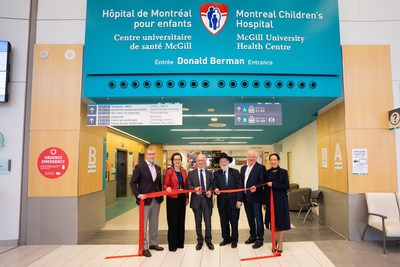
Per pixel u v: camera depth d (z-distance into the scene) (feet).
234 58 15.20
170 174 13.83
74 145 15.48
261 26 15.49
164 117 15.34
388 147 15.72
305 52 15.42
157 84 15.19
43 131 15.56
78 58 15.88
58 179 15.35
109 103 16.84
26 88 15.87
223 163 14.43
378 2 16.71
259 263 12.11
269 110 15.56
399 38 16.46
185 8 15.53
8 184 15.34
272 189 13.56
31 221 15.24
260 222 14.28
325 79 15.51
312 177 27.58
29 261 12.59
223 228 14.53
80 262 12.44
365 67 16.11
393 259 12.55
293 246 14.52
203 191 13.83
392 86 16.11
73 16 16.29
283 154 41.86
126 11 15.56
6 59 15.43
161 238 16.57
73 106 15.64
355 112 15.88
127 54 15.24
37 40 16.15
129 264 12.14
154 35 15.35
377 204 14.82
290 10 15.71
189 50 15.21
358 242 15.17
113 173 32.76
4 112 15.61
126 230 18.66
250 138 41.04
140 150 45.96
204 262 12.26
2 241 15.06
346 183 15.84
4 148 15.46
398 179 15.60
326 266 11.75
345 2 16.66
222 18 15.49
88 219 16.79
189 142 46.78
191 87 15.11
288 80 15.31
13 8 16.26
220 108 18.88
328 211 18.88
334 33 15.67
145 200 13.60
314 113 20.27
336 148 17.22
